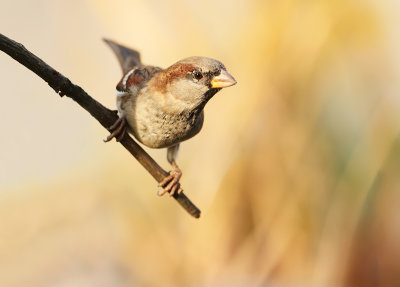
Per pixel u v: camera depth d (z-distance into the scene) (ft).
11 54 17.81
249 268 34.83
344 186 34.81
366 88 35.37
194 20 35.58
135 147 22.91
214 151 35.24
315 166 35.06
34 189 35.58
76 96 20.26
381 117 34.86
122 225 35.55
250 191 35.12
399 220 34.42
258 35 35.50
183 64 23.77
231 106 35.40
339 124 35.24
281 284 34.47
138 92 23.98
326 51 35.50
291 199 34.88
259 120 35.19
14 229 35.09
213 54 35.45
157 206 35.45
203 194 35.09
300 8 35.68
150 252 35.32
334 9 35.40
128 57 31.48
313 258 34.58
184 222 35.37
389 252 34.32
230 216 35.09
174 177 23.90
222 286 34.55
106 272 35.40
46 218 35.42
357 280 34.32
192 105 23.89
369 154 34.71
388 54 35.32
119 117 23.50
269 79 35.24
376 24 35.32
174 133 24.36
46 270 35.04
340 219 34.68
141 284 34.99
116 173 35.78
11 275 34.45
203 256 35.01
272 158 35.09
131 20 35.65
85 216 35.73
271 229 34.91
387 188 34.50
